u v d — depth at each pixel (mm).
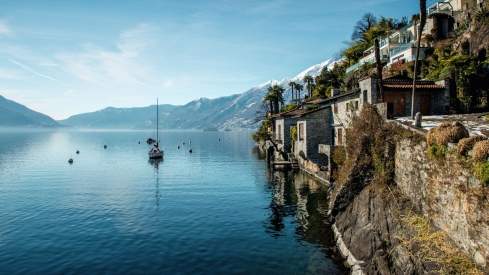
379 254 20891
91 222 35188
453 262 16062
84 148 159625
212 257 25906
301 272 23234
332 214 30531
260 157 101625
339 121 50250
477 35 49750
